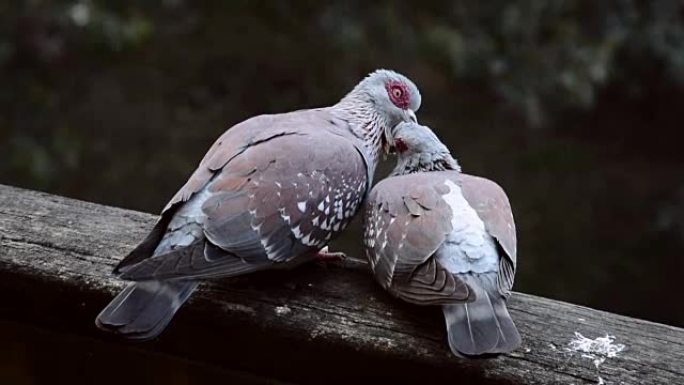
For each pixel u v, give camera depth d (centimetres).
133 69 1423
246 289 432
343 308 420
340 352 414
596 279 1432
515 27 1312
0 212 469
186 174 1380
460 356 376
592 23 1380
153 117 1412
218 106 1455
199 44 1457
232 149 452
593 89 1389
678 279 1448
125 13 1232
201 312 428
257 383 437
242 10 1416
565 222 1474
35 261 442
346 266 453
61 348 456
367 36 1329
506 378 392
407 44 1313
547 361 393
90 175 1342
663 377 385
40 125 1289
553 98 1346
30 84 1279
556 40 1329
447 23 1326
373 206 450
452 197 434
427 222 420
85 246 449
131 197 1348
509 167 1520
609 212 1502
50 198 483
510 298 424
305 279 438
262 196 436
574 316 413
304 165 454
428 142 504
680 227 1480
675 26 1436
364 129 543
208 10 1419
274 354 428
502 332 382
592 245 1460
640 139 1596
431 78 1486
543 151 1551
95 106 1372
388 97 555
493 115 1535
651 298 1432
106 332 443
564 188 1523
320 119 520
